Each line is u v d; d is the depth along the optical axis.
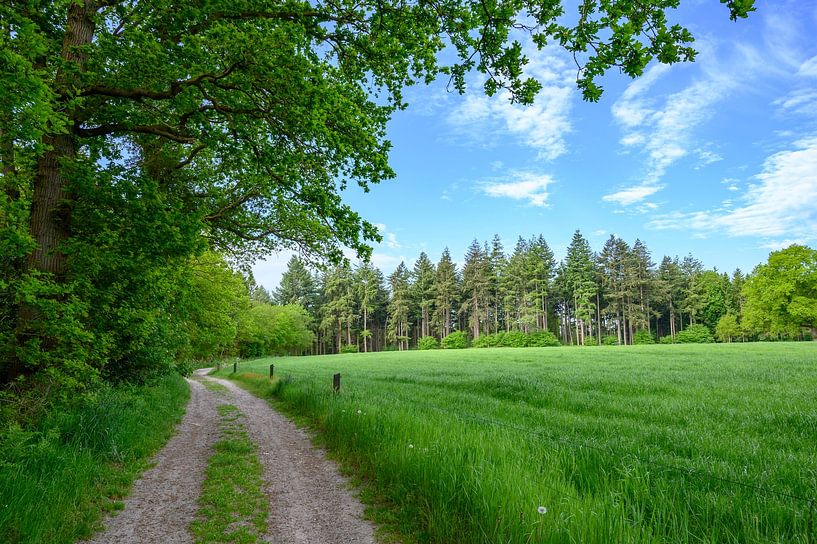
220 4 7.25
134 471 6.43
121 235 8.56
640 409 10.67
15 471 4.60
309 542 4.28
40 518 4.11
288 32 7.45
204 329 21.33
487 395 14.56
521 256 90.06
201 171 13.34
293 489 5.85
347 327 94.94
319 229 12.20
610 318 91.25
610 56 4.65
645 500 4.40
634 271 81.62
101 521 4.71
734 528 3.82
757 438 7.50
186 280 12.28
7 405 6.16
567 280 84.62
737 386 14.02
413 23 7.67
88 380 8.16
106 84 8.06
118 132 9.03
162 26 8.24
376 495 5.55
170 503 5.33
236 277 21.64
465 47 6.77
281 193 11.94
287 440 8.85
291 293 101.44
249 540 4.31
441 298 92.00
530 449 6.19
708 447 6.81
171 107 9.41
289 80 7.43
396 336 92.62
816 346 40.44
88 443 6.52
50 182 7.88
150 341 12.64
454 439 6.10
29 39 5.03
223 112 8.34
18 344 6.96
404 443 6.20
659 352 38.16
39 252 7.59
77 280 7.66
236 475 6.41
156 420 9.45
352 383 18.58
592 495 4.58
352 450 7.26
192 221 8.94
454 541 4.05
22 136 5.30
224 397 16.61
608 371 21.22
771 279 55.00
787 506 4.10
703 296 84.25
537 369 24.39
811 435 7.66
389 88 9.82
